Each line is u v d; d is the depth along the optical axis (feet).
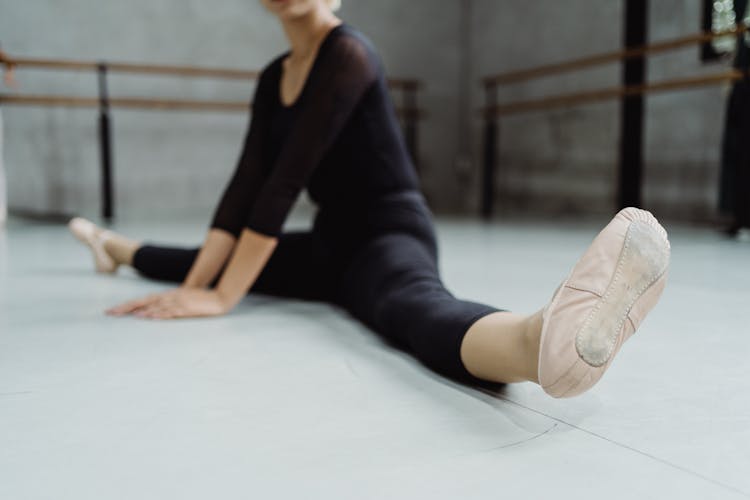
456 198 24.52
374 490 2.02
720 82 14.84
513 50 21.90
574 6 19.48
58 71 18.71
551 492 1.99
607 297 2.37
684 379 3.22
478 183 23.89
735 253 8.98
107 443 2.43
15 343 4.05
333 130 4.63
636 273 2.40
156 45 19.83
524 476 2.11
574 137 19.44
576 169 19.43
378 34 23.04
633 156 15.56
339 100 4.60
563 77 19.85
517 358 2.74
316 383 3.19
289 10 4.68
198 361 3.62
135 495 2.00
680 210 15.93
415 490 2.01
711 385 3.12
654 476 2.10
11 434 2.52
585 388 2.44
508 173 21.97
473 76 23.84
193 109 20.27
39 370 3.44
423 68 23.65
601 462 2.22
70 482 2.10
